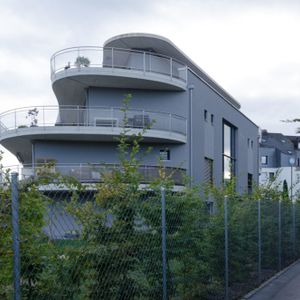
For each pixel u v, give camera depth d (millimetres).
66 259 4559
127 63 29609
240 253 10023
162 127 28172
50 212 4414
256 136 48125
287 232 15172
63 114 27344
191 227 7598
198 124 31234
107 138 27750
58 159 28328
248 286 10609
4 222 3947
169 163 29000
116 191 5602
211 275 8562
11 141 29312
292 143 90625
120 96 29031
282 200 15953
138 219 6023
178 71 30078
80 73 26875
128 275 5668
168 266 6875
